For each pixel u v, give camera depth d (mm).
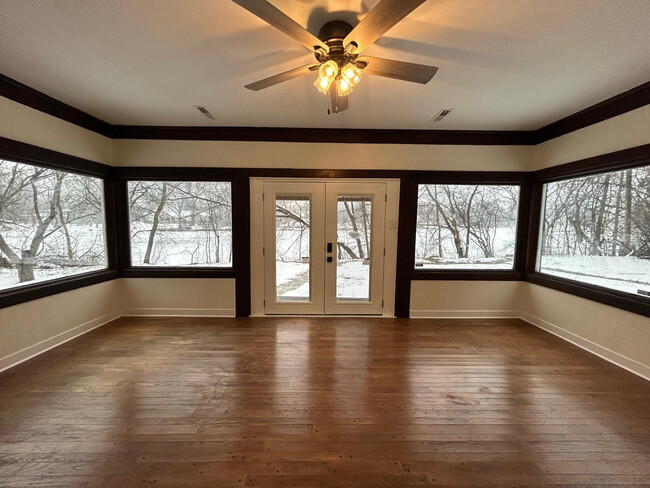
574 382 2352
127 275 3783
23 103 2551
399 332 3377
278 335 3250
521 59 2082
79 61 2137
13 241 2629
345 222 3838
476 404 2055
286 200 3801
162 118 3342
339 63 1656
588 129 2973
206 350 2855
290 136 3689
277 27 1388
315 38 1513
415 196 3803
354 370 2504
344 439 1714
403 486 1420
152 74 2330
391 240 3859
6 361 2471
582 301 3018
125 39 1870
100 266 3598
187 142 3666
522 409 2008
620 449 1662
